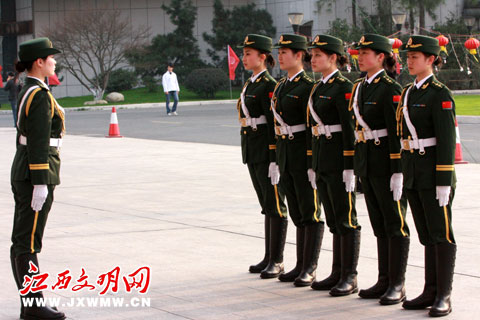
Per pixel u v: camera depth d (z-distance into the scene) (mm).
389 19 37562
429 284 5867
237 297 6277
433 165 5684
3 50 44625
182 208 10312
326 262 7316
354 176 6305
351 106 6203
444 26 39469
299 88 6633
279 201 7000
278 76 41031
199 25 44719
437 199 5672
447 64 37531
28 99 5672
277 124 6766
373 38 6055
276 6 43156
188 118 26797
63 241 8344
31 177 5648
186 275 6953
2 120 28828
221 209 10172
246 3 44875
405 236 6066
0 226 9242
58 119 5859
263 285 6652
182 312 5879
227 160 15383
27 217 5781
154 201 10891
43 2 42969
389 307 5938
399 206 6078
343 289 6285
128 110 33594
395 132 5953
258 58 7000
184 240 8359
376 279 6676
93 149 17812
